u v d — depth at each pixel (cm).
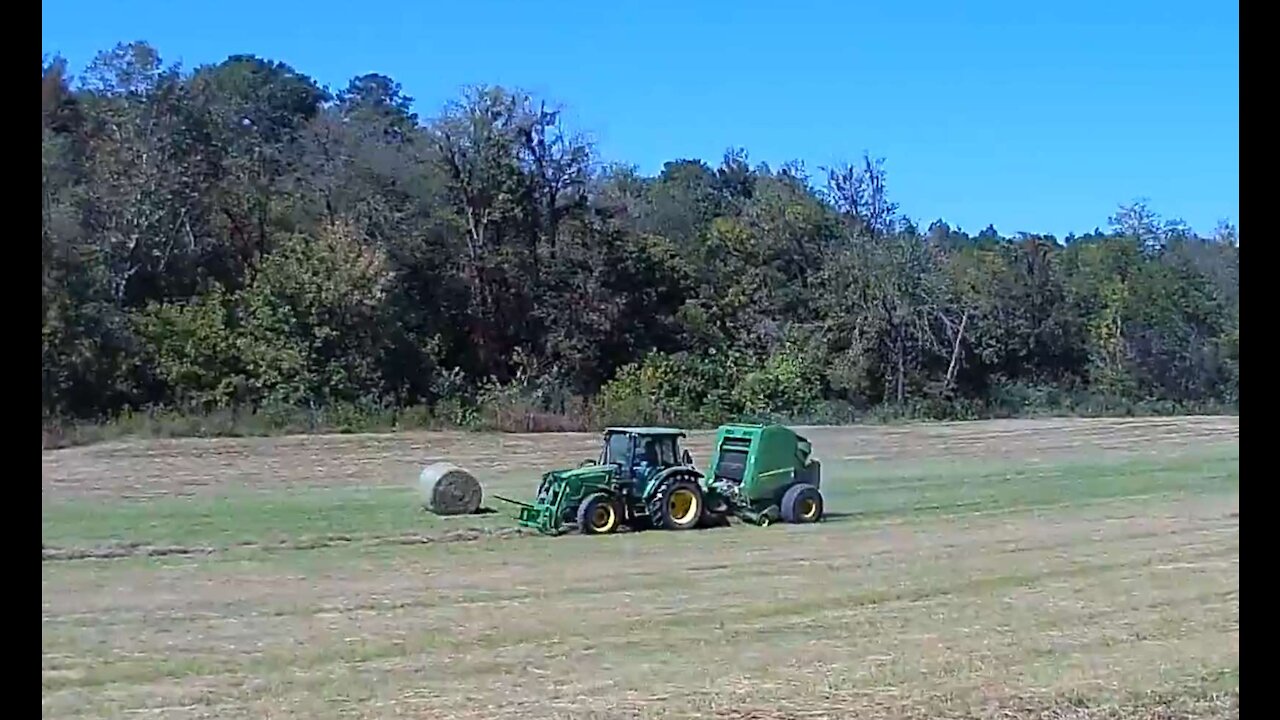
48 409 3791
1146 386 6109
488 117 5375
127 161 4447
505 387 4806
